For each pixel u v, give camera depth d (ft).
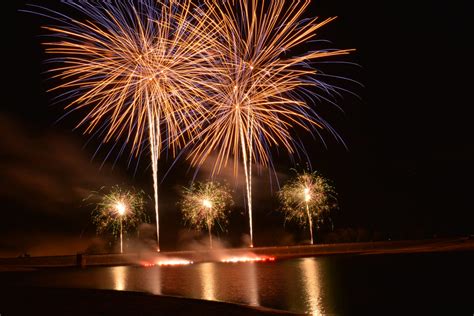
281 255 143.33
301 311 55.88
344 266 103.09
